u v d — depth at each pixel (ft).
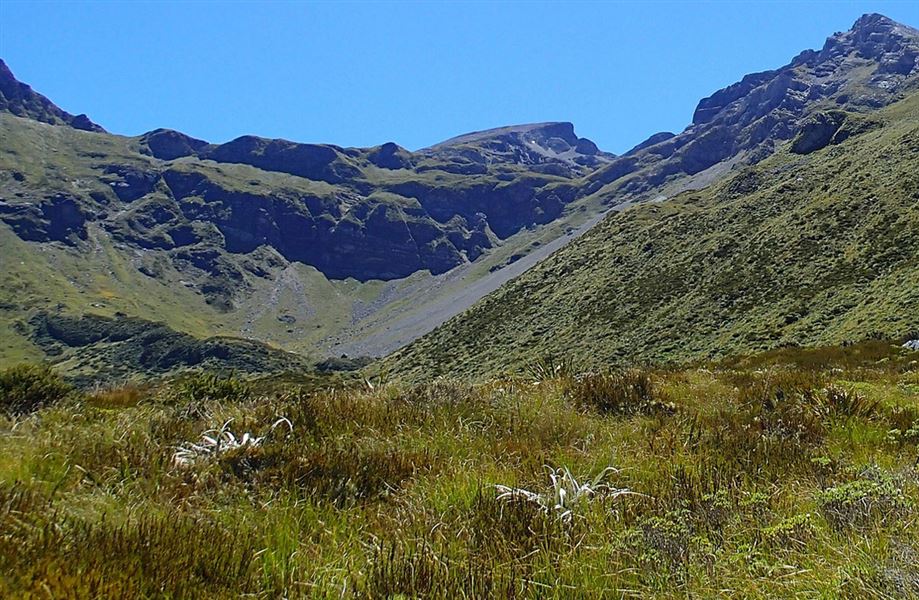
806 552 14.15
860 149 388.78
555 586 12.87
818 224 279.49
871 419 30.07
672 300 287.89
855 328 163.63
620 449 23.27
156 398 41.52
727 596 12.65
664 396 34.32
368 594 12.63
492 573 13.28
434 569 13.38
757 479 20.17
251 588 12.83
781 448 23.47
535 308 378.94
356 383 39.45
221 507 17.60
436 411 28.25
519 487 18.60
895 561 12.86
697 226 372.17
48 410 32.63
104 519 15.05
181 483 18.89
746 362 126.62
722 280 277.85
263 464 20.68
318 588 12.80
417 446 23.22
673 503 17.62
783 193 357.20
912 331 133.59
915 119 424.87
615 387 33.50
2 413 34.09
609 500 17.69
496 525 15.98
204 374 45.47
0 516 14.55
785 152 533.14
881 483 17.69
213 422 26.35
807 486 18.79
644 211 460.55
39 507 15.83
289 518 16.63
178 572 12.89
